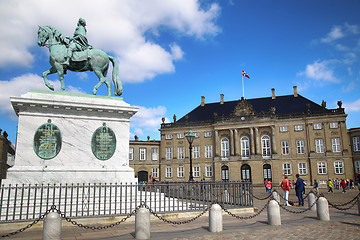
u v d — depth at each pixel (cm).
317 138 5200
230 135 5653
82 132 1252
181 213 1122
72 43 1348
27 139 1158
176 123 6219
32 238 780
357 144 4984
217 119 5809
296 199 2225
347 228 953
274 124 5388
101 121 1300
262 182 5256
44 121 1197
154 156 6369
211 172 5759
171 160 6106
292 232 887
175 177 6009
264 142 5491
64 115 1232
